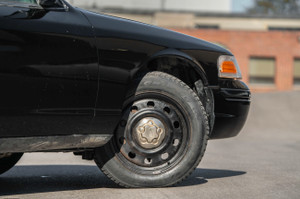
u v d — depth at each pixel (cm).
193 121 406
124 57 380
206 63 424
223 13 4088
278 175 500
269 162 624
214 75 427
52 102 352
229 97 434
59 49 354
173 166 403
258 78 3538
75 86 360
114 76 375
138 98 395
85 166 576
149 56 390
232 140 1041
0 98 332
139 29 396
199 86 429
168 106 401
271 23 4116
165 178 402
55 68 351
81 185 430
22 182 448
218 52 432
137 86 394
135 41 387
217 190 405
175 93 402
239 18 4097
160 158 401
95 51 369
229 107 436
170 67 434
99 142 380
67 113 359
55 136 360
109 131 380
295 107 2086
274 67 3541
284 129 1467
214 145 898
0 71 331
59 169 545
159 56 395
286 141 1048
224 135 447
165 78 401
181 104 403
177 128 404
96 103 370
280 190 412
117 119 380
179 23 4056
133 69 383
